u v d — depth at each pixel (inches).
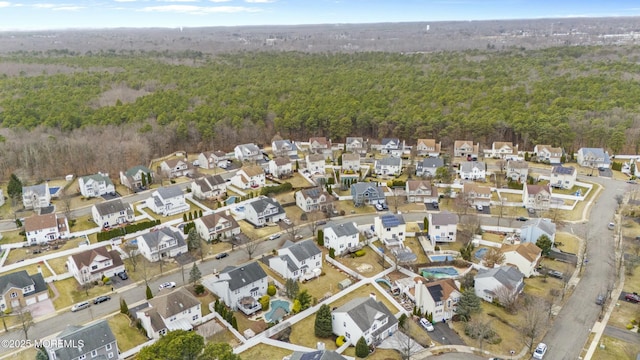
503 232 3703.3
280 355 2351.1
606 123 5516.7
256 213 3806.6
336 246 3366.1
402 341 2469.2
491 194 4394.7
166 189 4116.6
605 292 2874.0
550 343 2440.9
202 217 3604.8
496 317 2667.3
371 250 3481.8
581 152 5182.1
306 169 5172.2
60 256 3297.2
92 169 5049.2
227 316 2559.1
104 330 2281.0
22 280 2760.8
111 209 3774.6
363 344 2332.7
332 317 2541.8
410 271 3120.1
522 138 5634.8
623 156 5339.6
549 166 5201.8
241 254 3388.3
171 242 3324.3
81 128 5561.0
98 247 3184.1
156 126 5787.4
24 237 3563.0
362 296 2869.1
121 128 5684.1
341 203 4284.0
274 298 2871.6
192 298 2610.7
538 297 2800.2
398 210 4153.5
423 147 5620.1
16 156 4938.5
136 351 2338.8
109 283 2979.8
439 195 4426.7
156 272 3122.5
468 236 3604.8
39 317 2635.3
